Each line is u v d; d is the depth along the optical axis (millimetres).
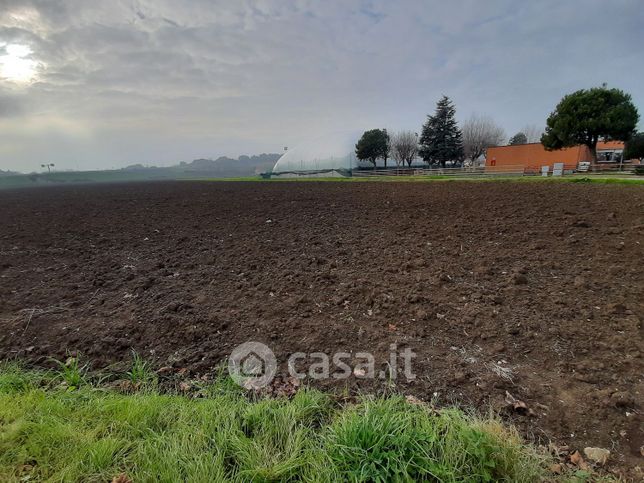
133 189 30500
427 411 2141
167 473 1739
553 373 2539
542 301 3707
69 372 2619
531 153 35375
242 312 3689
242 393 2426
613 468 1777
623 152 30875
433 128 47750
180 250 6562
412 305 3725
